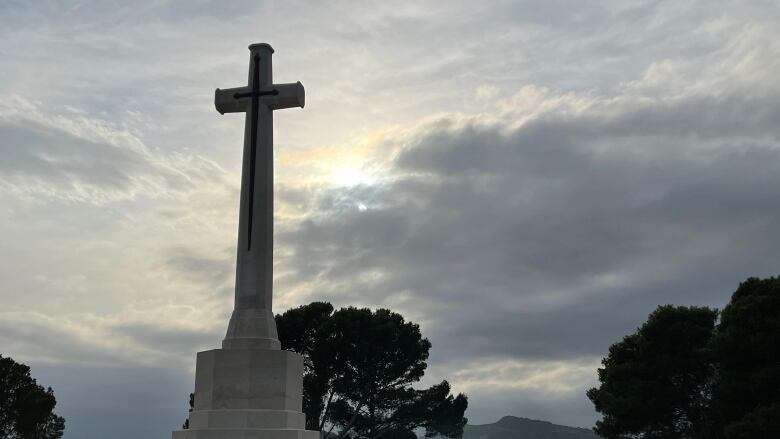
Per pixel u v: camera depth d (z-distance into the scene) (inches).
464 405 1999.3
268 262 720.3
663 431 1541.6
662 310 1534.2
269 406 663.8
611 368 1568.7
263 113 753.0
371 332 1889.8
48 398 2060.8
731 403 1348.4
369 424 1956.2
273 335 701.3
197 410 675.4
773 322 1295.5
